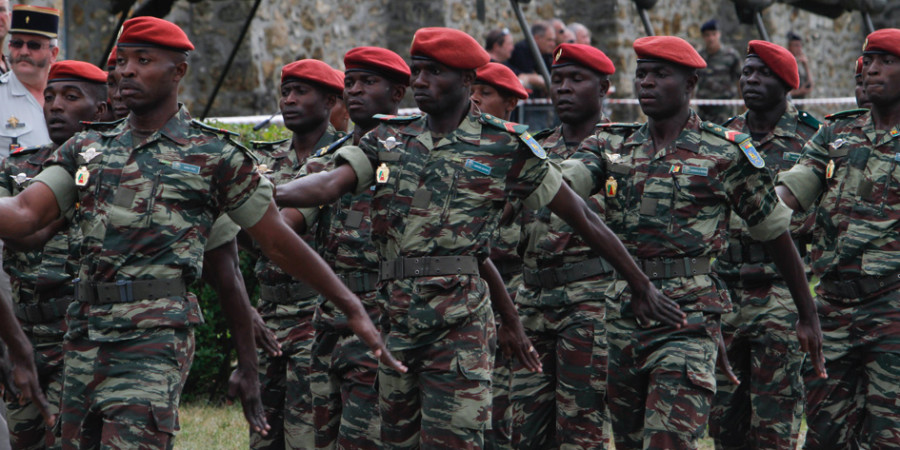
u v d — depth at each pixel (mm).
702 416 13891
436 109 12875
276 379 16781
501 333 13875
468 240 12781
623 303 14414
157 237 11523
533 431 16672
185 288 11781
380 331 13648
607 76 17109
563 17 50938
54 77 15555
